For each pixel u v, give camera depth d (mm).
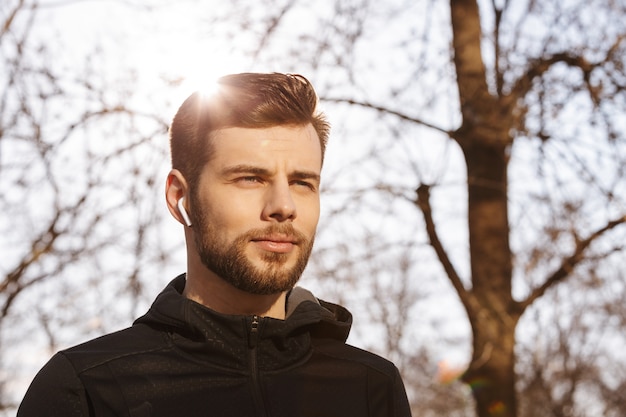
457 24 7512
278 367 2242
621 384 15773
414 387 15320
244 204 2127
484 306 7438
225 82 2211
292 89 2205
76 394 2104
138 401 2111
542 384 13812
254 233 2117
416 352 14328
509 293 7488
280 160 2139
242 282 2127
